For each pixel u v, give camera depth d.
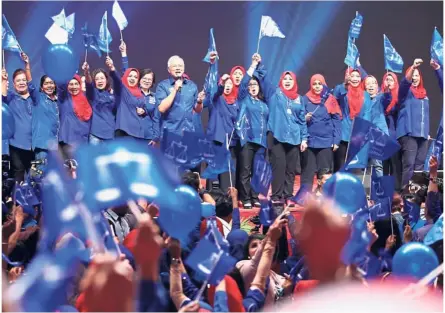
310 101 9.47
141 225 3.47
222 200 5.96
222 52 12.66
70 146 8.67
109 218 4.98
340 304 3.35
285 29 12.77
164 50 12.51
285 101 9.22
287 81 9.30
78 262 3.59
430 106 12.87
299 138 9.27
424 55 12.96
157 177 3.66
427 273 3.75
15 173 8.59
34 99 8.66
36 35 11.83
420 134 9.65
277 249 5.03
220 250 3.49
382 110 9.64
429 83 12.91
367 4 12.88
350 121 9.58
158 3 12.45
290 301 4.06
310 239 3.35
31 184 5.07
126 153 3.65
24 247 4.74
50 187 3.58
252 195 9.02
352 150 4.77
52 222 3.57
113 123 8.88
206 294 3.98
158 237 3.50
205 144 4.77
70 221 3.55
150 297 3.46
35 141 8.59
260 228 6.82
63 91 8.76
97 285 3.12
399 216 5.48
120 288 3.12
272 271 4.77
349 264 3.51
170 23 12.51
